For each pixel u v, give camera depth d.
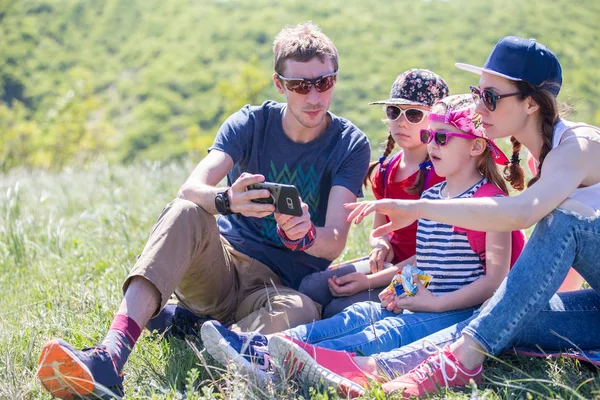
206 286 3.28
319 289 3.49
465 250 3.10
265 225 3.54
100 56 84.75
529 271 2.62
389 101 3.70
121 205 6.59
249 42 83.25
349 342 2.89
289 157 3.55
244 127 3.53
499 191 3.12
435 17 84.75
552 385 2.57
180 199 3.07
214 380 2.72
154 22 90.81
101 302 3.78
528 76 2.80
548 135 2.82
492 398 2.47
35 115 71.19
